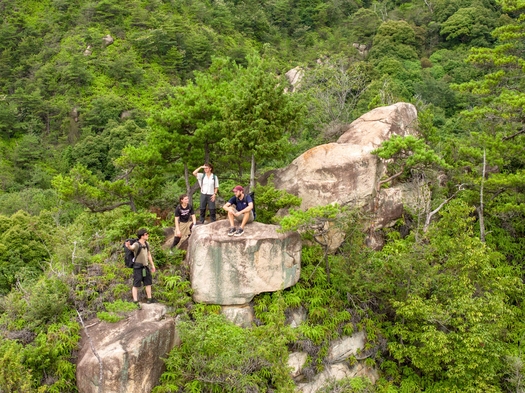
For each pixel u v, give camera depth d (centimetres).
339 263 1280
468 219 1268
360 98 3152
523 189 1534
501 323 1138
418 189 1464
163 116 1500
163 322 1062
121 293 1156
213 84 1612
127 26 5384
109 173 3794
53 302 1083
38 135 4334
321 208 1186
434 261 1287
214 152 1639
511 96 1536
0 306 1191
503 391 1159
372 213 1427
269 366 1048
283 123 1409
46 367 1004
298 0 6938
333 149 1447
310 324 1225
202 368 1025
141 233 1108
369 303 1315
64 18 5453
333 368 1188
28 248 2208
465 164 1598
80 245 1341
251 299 1202
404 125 1611
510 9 1642
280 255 1215
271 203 1353
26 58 4981
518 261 1517
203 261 1175
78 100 4466
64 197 1509
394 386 1206
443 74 4122
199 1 6159
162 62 5109
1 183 3750
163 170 1642
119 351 971
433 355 1125
